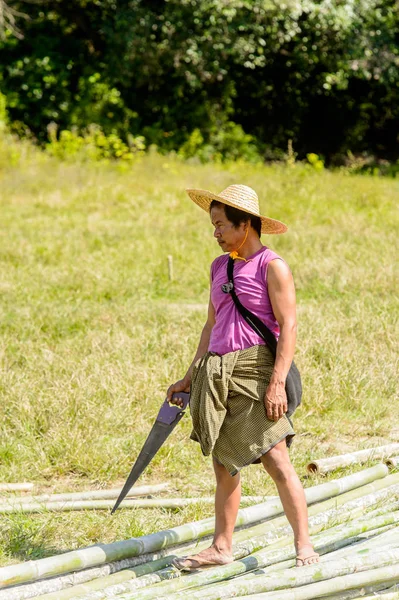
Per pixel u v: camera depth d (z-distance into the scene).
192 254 25.00
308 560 7.99
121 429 12.60
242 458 8.13
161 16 49.31
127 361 15.05
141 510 10.34
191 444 12.23
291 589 7.40
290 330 8.11
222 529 8.45
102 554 8.03
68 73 51.84
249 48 50.22
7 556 9.11
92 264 23.86
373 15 51.56
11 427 12.87
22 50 52.25
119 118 52.22
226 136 53.62
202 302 20.66
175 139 52.59
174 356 15.33
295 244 25.45
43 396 13.44
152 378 14.18
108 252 25.52
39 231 28.75
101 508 10.32
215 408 8.12
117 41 50.25
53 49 52.97
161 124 53.75
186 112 54.06
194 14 48.59
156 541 8.44
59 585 7.78
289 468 8.21
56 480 11.32
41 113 51.56
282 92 57.84
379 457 11.52
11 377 14.36
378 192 35.94
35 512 10.19
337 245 25.09
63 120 52.19
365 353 15.45
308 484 10.70
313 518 9.16
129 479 8.55
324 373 14.51
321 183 38.00
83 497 10.57
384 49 52.56
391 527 8.96
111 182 38.91
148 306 19.62
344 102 59.31
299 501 8.16
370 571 7.63
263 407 8.12
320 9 49.47
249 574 8.03
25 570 7.56
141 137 47.66
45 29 53.59
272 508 9.22
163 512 10.32
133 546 8.26
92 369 14.57
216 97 54.66
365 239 26.00
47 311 19.14
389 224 29.00
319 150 60.53
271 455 8.17
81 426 12.37
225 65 52.62
